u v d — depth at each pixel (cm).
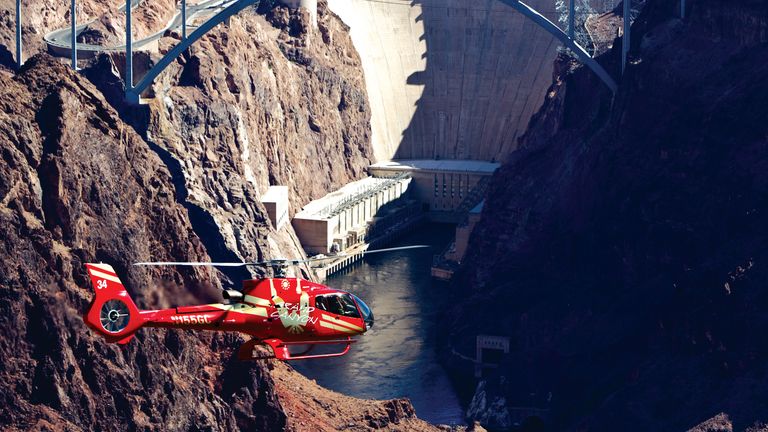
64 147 13625
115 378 13088
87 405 12812
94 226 13712
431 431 15888
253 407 14375
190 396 13750
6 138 13250
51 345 12725
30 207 13200
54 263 12988
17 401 12425
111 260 13688
